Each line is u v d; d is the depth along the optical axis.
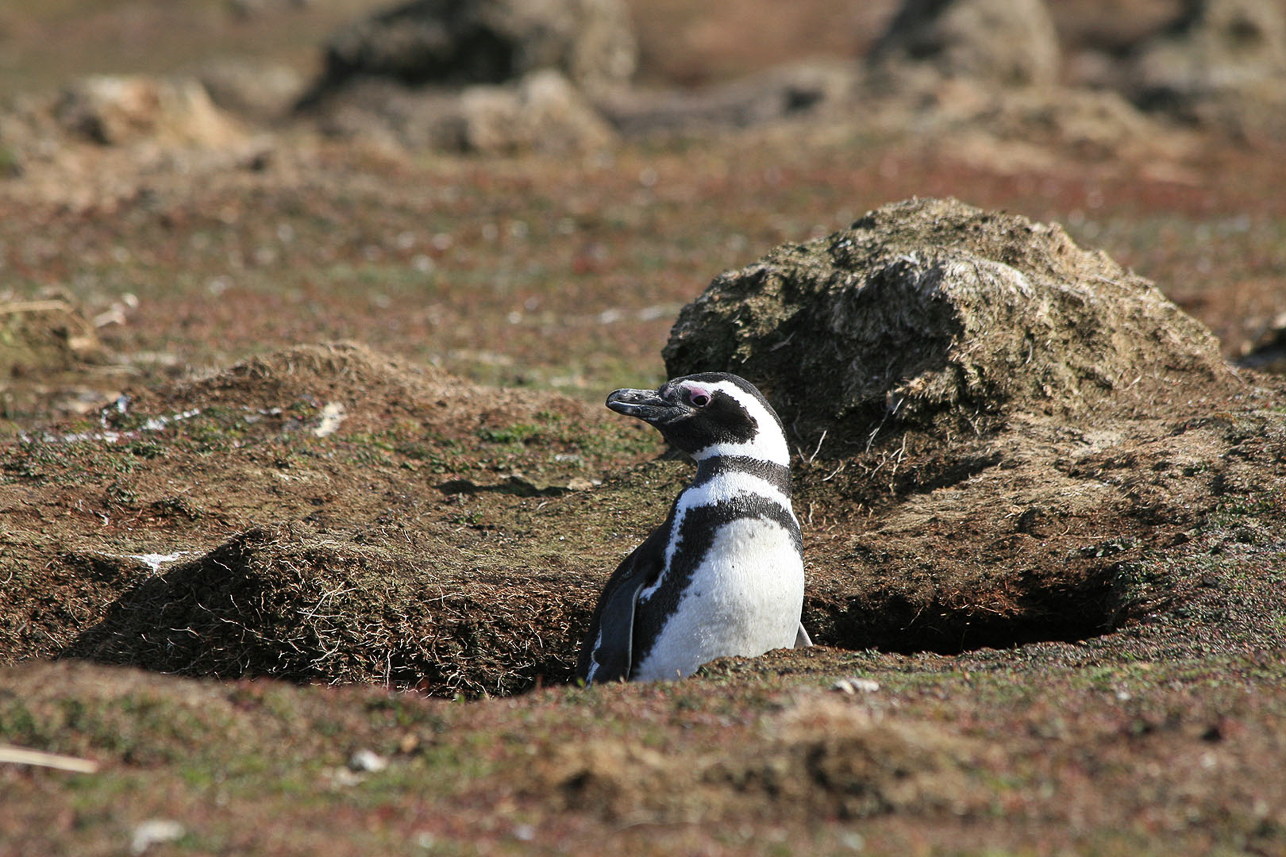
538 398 15.42
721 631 8.56
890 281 12.81
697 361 13.67
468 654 9.84
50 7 74.38
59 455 12.56
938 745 5.37
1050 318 12.55
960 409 12.32
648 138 39.31
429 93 49.66
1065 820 4.79
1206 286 21.52
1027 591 9.81
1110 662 7.41
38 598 10.27
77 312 17.25
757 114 46.34
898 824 4.79
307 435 13.57
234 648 9.68
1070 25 65.69
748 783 5.13
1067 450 11.57
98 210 27.69
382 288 23.56
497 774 5.36
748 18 73.06
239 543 10.04
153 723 5.70
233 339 18.92
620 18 55.19
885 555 10.59
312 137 39.66
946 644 9.95
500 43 51.75
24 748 5.46
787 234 27.02
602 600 9.23
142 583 10.36
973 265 12.63
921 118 39.59
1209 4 56.88
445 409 14.77
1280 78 47.44
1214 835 4.65
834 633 10.09
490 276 24.59
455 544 11.36
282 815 4.91
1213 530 9.62
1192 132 40.72
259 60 64.25
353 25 52.66
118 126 35.31
